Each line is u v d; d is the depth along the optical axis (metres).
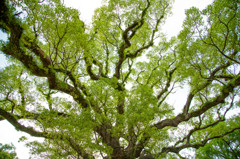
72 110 9.23
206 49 11.03
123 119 9.15
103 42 16.86
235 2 9.28
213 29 10.52
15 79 11.03
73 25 8.23
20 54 8.64
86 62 11.41
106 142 11.61
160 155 10.70
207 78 11.02
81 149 8.27
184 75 11.70
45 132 8.76
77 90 11.36
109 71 16.84
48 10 7.61
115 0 15.42
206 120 14.77
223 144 17.73
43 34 8.16
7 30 8.06
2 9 7.20
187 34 10.74
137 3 15.71
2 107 9.91
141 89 9.84
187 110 12.44
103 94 9.92
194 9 10.02
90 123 8.95
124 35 13.86
